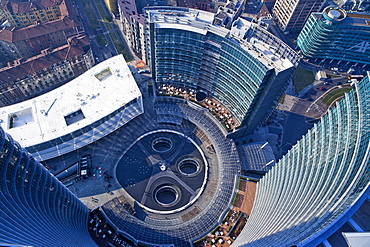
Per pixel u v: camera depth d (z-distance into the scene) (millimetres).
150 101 151750
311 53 186250
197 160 132750
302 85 174000
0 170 55250
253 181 120562
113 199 112375
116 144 133250
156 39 126000
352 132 72750
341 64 193125
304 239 59562
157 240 101438
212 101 150000
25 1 197875
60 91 133000
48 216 71188
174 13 125875
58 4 191000
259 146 133500
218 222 107438
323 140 82312
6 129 116000
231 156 127938
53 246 63125
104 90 134875
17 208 58500
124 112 136750
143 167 127500
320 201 71750
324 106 162500
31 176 66875
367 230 58969
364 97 71062
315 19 176000
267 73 102625
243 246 85062
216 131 137500
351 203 62312
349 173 68938
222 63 125625
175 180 125312
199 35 120000
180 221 112250
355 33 168000
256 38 115312
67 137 121688
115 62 148125
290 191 87812
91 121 122562
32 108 124750
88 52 157750
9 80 133750
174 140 139000
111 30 196125
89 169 123438
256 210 105000
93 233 100438
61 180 117250
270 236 76375
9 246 48469
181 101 148625
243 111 129250
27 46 164125
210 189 123062
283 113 157125
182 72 144125
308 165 85562
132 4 172750
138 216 113125
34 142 113000
